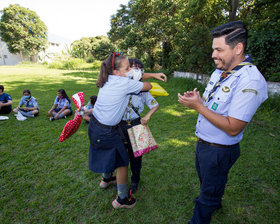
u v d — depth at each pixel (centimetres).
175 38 1110
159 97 690
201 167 155
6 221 190
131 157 215
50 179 255
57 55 2870
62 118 499
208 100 146
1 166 282
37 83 1088
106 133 169
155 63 1897
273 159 294
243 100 120
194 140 363
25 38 3809
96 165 179
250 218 194
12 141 361
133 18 1909
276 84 586
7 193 229
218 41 126
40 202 215
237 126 123
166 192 231
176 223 191
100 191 234
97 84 176
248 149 322
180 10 1258
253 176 256
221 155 142
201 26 852
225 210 204
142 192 232
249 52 649
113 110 165
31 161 297
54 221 191
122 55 169
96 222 191
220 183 152
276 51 591
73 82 1146
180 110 554
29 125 446
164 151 324
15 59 4459
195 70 1004
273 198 219
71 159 303
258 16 786
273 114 494
